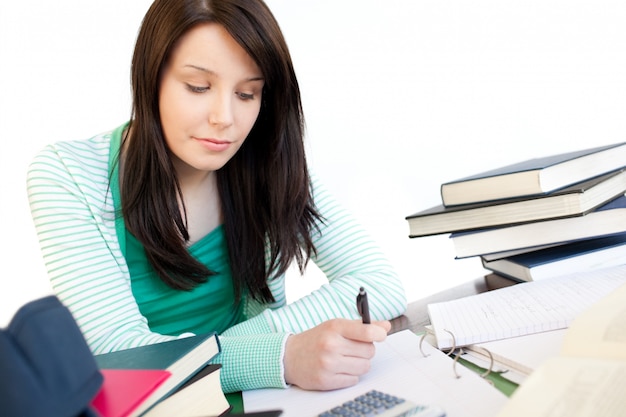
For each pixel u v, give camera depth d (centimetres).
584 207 102
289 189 116
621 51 244
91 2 244
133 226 108
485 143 261
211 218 121
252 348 84
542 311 84
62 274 98
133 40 247
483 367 75
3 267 242
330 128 262
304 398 76
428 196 267
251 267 124
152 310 119
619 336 59
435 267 277
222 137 99
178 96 97
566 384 50
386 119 264
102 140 117
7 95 240
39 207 101
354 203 266
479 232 113
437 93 262
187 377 68
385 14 259
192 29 93
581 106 251
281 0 254
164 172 105
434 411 55
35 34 241
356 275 111
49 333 47
